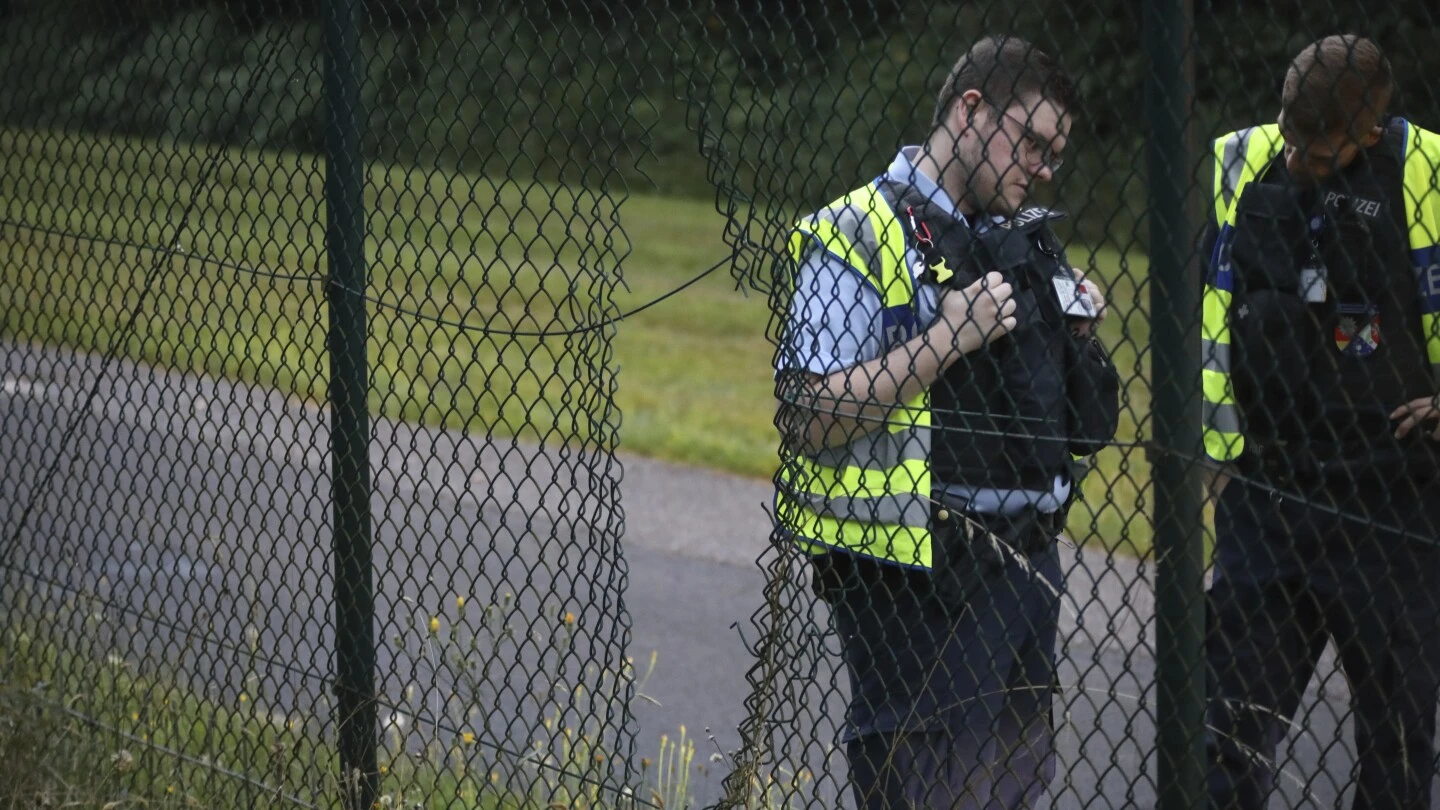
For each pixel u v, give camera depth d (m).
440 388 32.88
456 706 13.04
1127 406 7.68
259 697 12.05
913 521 9.09
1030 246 9.14
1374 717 10.29
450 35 10.25
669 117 70.62
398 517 24.27
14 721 12.94
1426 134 9.62
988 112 8.87
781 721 9.48
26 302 13.70
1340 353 9.80
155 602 18.28
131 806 11.94
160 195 12.20
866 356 9.34
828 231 9.32
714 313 46.25
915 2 9.23
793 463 9.22
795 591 9.34
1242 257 9.90
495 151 9.79
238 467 24.59
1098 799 14.54
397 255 10.57
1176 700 7.79
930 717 8.98
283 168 11.14
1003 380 8.87
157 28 12.47
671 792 13.95
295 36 15.98
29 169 21.55
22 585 13.92
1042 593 9.59
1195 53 7.33
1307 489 10.23
